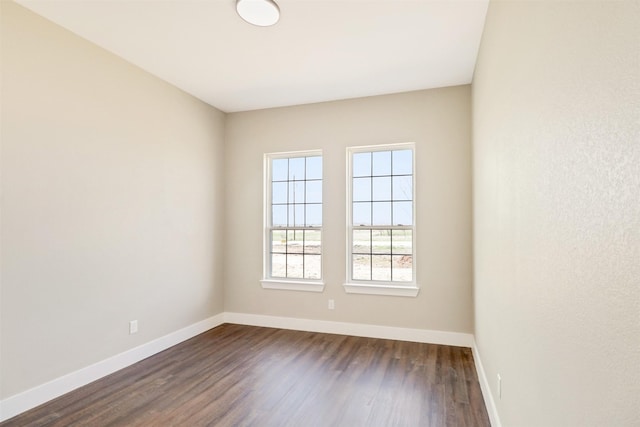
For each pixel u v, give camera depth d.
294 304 4.16
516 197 1.51
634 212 0.60
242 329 4.14
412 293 3.68
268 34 2.65
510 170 1.63
